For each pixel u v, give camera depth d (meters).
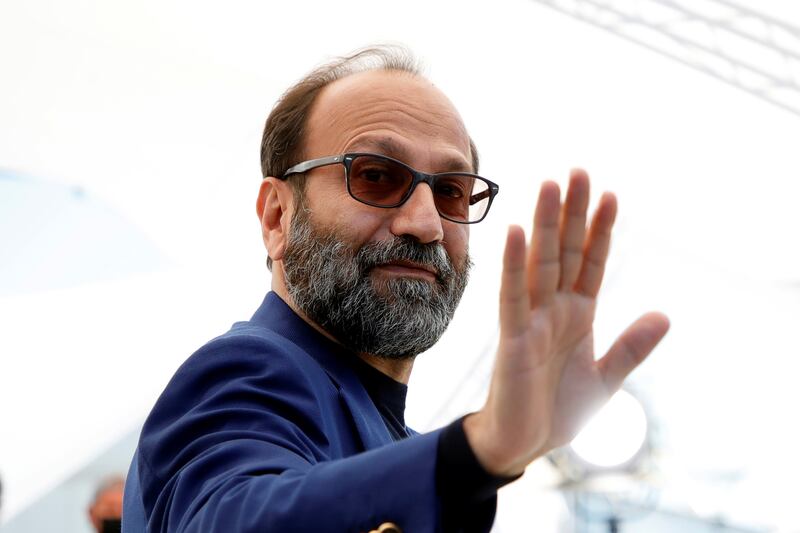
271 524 1.99
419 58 3.54
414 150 3.20
